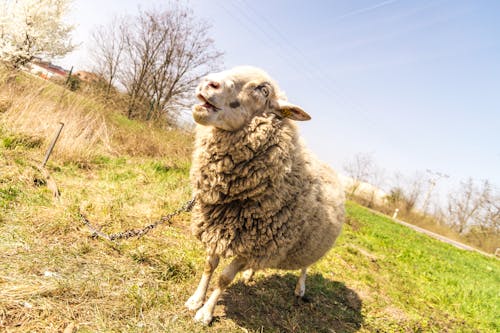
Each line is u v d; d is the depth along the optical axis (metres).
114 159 6.86
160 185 5.93
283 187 2.72
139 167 6.82
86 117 7.07
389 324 4.08
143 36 21.30
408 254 9.52
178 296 2.90
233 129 2.56
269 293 3.73
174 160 8.22
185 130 9.98
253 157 2.61
